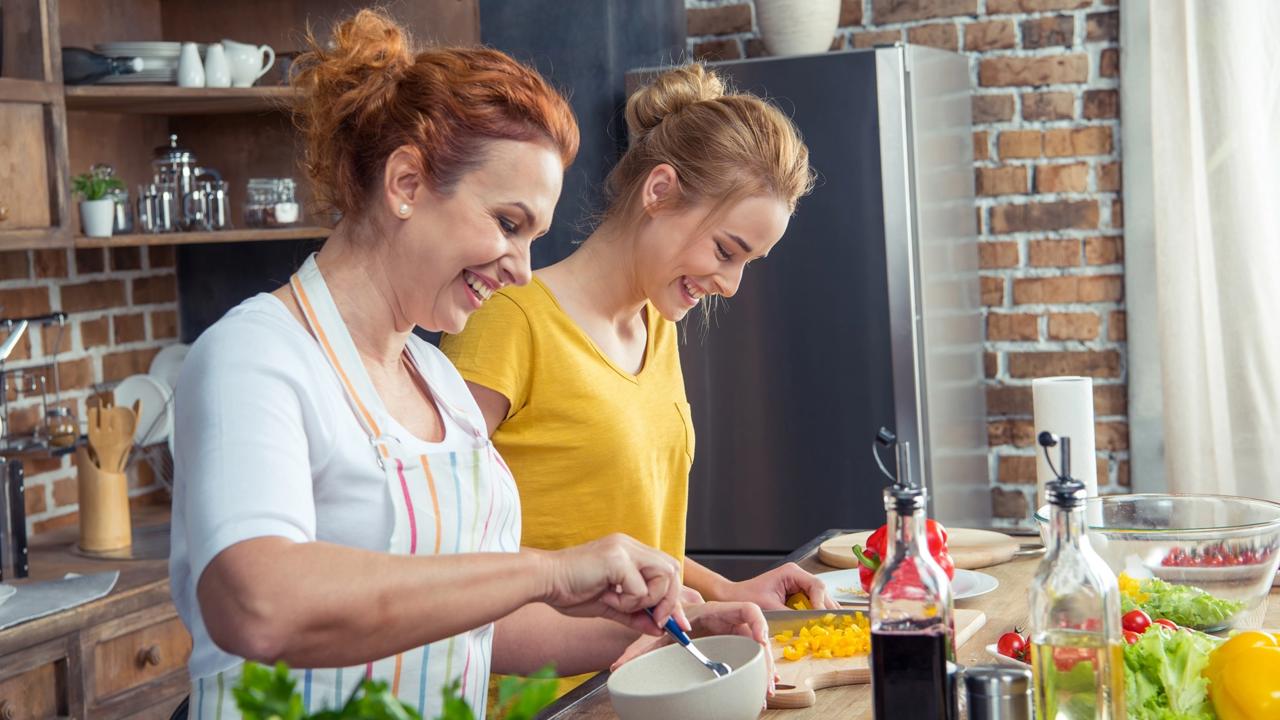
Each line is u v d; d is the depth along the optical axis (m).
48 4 2.66
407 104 1.20
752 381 3.06
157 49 2.86
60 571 2.57
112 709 2.39
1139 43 3.30
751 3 3.60
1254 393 3.17
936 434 3.07
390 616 1.05
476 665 1.32
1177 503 1.54
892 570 1.01
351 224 1.25
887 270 2.95
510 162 1.21
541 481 1.68
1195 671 1.09
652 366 1.80
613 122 3.20
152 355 3.36
